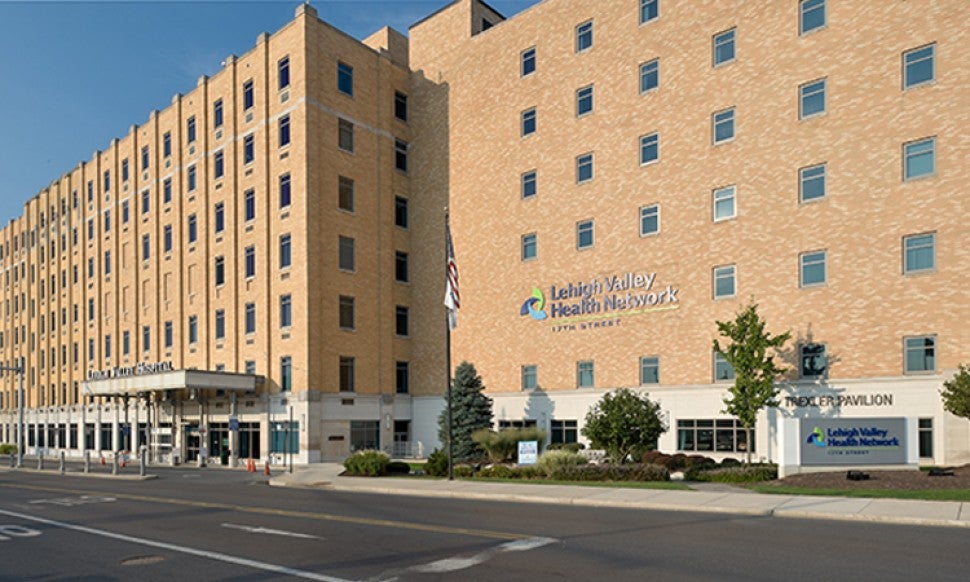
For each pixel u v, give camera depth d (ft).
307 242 134.92
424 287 151.94
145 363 170.60
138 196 180.96
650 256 115.55
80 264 202.39
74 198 208.44
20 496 78.48
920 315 89.51
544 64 133.49
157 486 89.97
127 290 181.78
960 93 88.69
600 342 120.37
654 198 115.96
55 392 211.41
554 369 126.11
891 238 92.68
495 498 66.08
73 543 44.80
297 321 135.13
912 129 92.07
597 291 121.60
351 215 144.36
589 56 126.82
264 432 138.92
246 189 149.69
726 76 109.70
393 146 155.43
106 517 57.72
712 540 40.75
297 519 53.21
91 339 196.24
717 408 105.29
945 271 88.12
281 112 143.02
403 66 160.15
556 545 39.75
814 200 99.50
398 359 150.51
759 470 74.84
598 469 77.46
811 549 37.55
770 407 98.94
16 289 238.89
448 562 35.63
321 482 85.46
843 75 98.32
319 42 142.00
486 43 144.25
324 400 134.41
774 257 102.42
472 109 145.69
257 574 34.06
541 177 131.85
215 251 155.94
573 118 127.95
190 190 164.55
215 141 158.40
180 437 158.30
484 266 139.44
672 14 116.67
